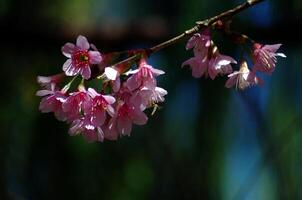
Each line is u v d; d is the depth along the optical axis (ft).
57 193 6.02
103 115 4.70
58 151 6.04
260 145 6.10
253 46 4.81
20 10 6.32
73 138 6.06
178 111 6.11
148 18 6.44
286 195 6.09
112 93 4.74
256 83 4.81
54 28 6.36
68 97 4.71
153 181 6.11
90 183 6.03
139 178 6.11
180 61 6.09
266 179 6.13
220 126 6.09
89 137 4.75
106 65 4.75
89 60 4.71
